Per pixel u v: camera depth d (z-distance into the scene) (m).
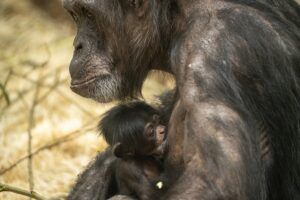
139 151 12.89
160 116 13.13
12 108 21.48
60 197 16.27
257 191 10.68
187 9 11.73
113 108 13.71
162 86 22.41
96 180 13.72
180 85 11.01
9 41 27.47
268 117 11.36
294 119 11.53
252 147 10.52
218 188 10.10
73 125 20.45
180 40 11.45
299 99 11.55
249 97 11.08
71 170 18.11
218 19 11.28
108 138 13.38
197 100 10.62
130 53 12.34
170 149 11.73
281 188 11.84
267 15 11.55
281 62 11.28
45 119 20.94
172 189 10.34
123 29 12.25
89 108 21.67
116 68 12.55
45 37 27.95
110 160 13.73
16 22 29.50
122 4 12.17
